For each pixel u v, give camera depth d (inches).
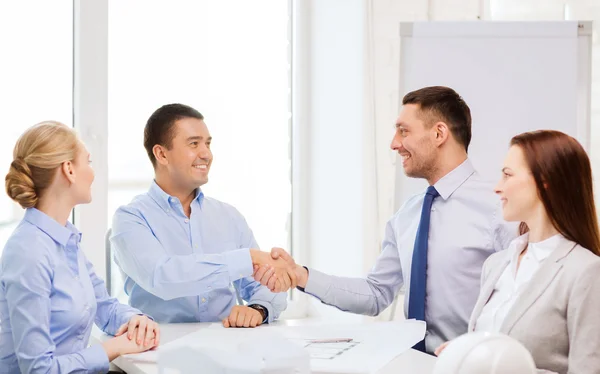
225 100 123.9
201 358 58.4
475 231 78.2
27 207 67.4
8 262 65.0
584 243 58.7
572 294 55.6
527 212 60.9
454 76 102.0
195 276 79.0
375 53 115.0
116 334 70.9
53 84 109.3
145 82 116.7
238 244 92.4
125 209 85.4
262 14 125.9
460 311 77.3
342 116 119.6
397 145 82.4
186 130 85.4
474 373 37.3
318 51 125.0
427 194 81.3
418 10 117.0
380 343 64.9
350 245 118.5
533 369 38.2
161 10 117.7
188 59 120.3
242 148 125.6
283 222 129.2
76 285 68.7
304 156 128.0
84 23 109.3
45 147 66.3
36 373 63.0
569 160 58.9
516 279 62.4
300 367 54.4
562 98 101.0
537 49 101.3
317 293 82.8
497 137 101.6
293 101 128.5
